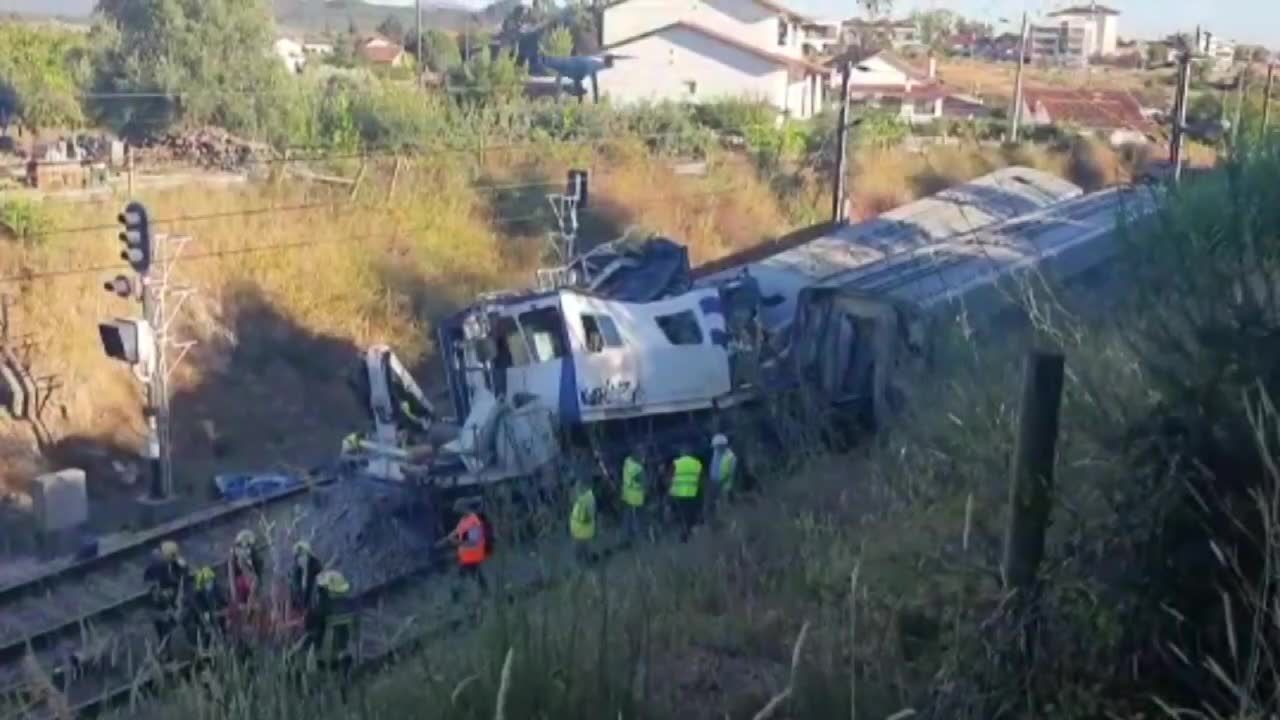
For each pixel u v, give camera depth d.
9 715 7.14
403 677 6.55
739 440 15.93
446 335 18.12
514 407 16.42
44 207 26.80
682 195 38.88
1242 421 4.76
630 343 17.98
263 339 28.45
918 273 19.33
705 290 19.52
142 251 22.05
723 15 67.31
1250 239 6.52
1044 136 50.19
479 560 11.97
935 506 7.50
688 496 13.88
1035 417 5.06
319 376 28.50
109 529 20.53
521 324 17.59
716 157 41.94
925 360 16.16
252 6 42.91
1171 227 10.27
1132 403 5.36
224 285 28.52
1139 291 9.27
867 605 6.54
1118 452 5.19
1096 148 48.44
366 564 13.93
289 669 6.32
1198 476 4.88
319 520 15.27
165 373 23.50
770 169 41.94
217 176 32.84
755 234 38.84
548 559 9.01
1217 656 4.74
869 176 42.91
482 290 32.28
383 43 73.44
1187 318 5.34
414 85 45.09
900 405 15.47
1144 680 4.87
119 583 16.00
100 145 34.81
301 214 31.69
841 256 22.80
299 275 30.02
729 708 6.07
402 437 18.64
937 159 45.47
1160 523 4.91
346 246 31.50
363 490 15.62
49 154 32.81
